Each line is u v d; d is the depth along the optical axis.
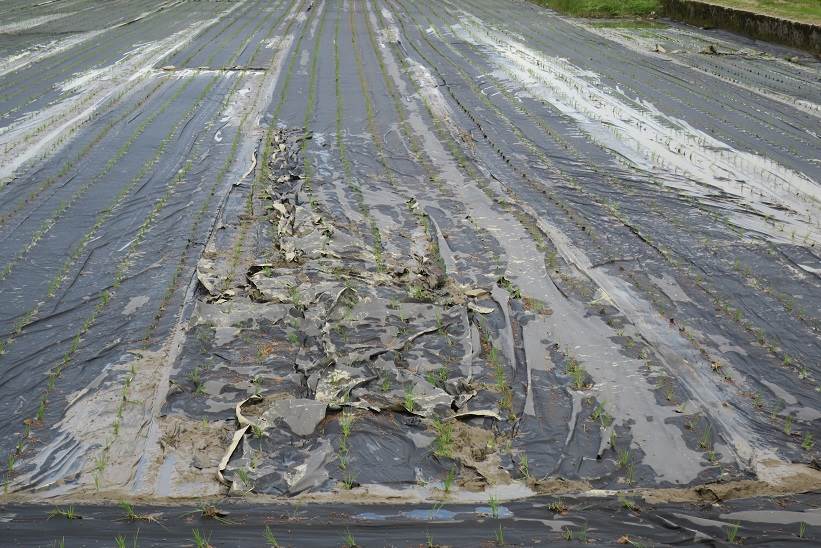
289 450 5.54
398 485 5.22
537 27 23.00
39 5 27.61
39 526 4.66
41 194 10.40
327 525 4.69
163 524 4.69
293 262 8.33
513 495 5.13
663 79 16.56
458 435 5.70
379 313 7.27
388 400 6.01
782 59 18.52
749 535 4.52
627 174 11.10
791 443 5.63
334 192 10.41
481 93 15.40
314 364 6.50
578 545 4.42
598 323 7.20
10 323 7.24
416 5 27.53
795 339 6.94
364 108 14.33
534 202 10.09
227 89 15.69
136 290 7.81
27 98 15.08
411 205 10.05
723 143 12.48
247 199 10.17
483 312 7.40
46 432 5.76
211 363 6.55
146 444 5.63
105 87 15.88
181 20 24.00
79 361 6.62
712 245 8.81
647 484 5.23
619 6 25.25
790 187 10.63
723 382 6.33
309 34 21.59
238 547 4.40
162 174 11.12
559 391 6.23
